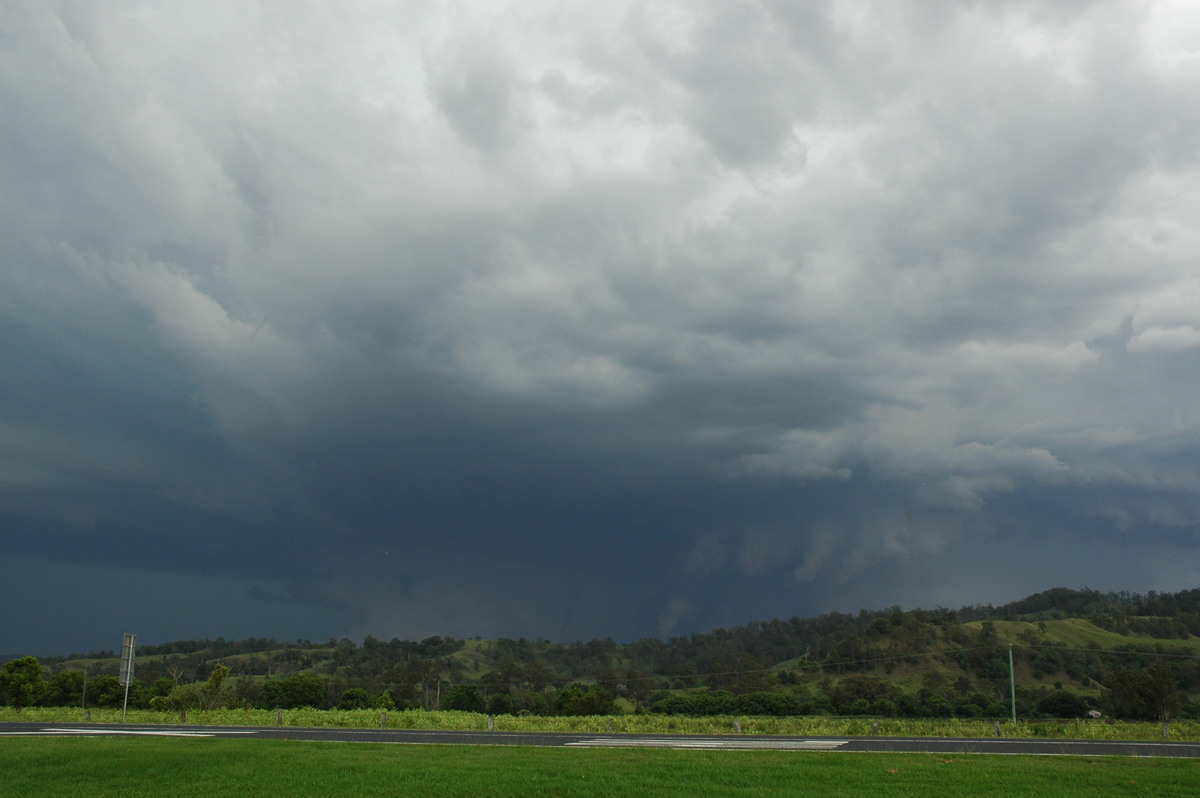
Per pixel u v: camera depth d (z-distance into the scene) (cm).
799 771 2403
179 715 5328
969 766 2564
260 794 2041
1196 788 2198
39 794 2052
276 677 13788
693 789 2098
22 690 6334
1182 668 11012
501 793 2050
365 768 2452
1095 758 2884
